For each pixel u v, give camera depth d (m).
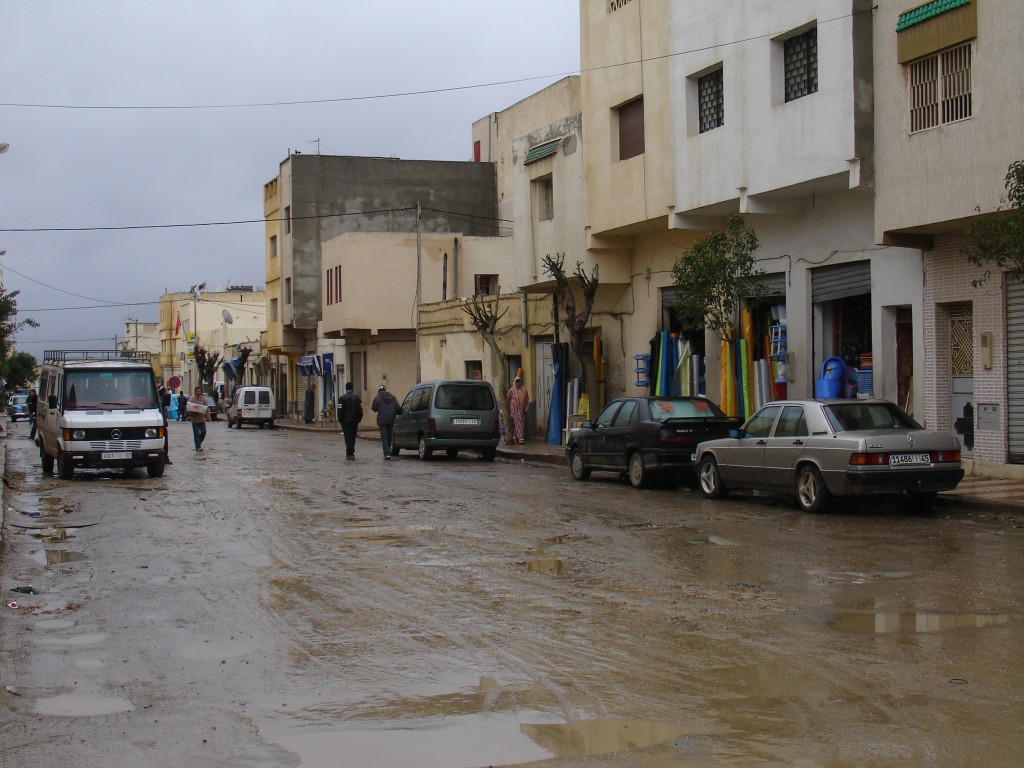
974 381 17.14
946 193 15.95
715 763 5.17
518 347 33.22
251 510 16.44
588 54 25.52
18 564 12.04
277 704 6.41
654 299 25.53
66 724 6.09
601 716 5.98
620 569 10.62
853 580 9.66
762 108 19.67
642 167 23.53
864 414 14.43
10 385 92.44
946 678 6.50
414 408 28.66
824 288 20.22
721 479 16.36
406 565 11.24
